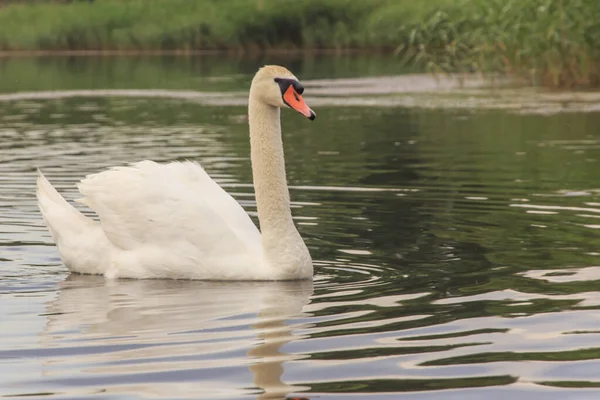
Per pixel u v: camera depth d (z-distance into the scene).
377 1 58.00
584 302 10.10
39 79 44.94
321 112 32.22
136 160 21.28
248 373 8.08
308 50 57.62
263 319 9.70
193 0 61.22
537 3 35.34
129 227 11.98
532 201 16.05
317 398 7.55
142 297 10.82
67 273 12.12
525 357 8.43
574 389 7.72
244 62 52.06
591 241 13.03
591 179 18.28
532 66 37.31
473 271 11.53
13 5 64.12
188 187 12.45
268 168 11.84
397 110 32.16
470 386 7.79
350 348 8.70
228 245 11.80
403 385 7.80
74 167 20.31
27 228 14.46
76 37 59.88
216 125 28.55
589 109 30.91
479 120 29.03
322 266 12.08
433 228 14.06
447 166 20.23
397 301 10.28
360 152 22.70
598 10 34.25
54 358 8.48
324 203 16.14
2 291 11.09
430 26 38.75
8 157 21.97
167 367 8.23
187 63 52.56
